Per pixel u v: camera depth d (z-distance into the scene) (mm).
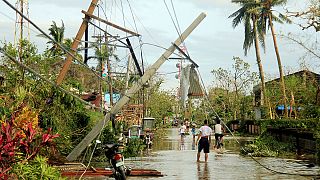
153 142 36188
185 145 32969
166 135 50812
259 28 45500
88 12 14023
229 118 63719
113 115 14609
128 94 14680
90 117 18438
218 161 19625
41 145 7910
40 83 16203
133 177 13711
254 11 44219
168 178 13547
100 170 13695
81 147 14555
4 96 11781
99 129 14602
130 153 21875
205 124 19141
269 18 43812
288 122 28203
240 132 54312
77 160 17469
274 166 17500
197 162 19047
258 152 23047
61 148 15859
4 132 7051
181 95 14859
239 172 15273
